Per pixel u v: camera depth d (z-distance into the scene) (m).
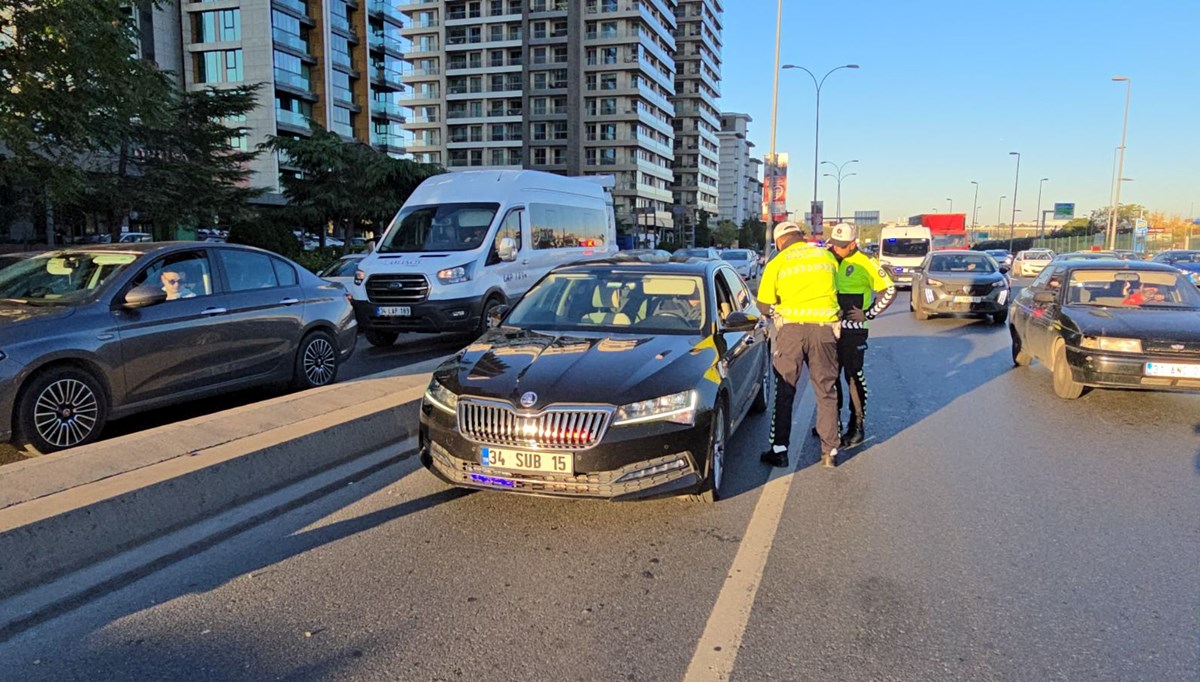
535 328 5.40
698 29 100.38
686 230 87.94
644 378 4.29
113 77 12.02
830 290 5.36
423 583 3.60
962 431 6.58
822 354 5.39
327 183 30.41
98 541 3.81
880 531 4.26
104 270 5.84
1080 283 8.58
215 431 5.15
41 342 5.03
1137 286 8.43
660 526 4.32
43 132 12.53
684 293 5.59
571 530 4.26
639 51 80.75
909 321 16.08
